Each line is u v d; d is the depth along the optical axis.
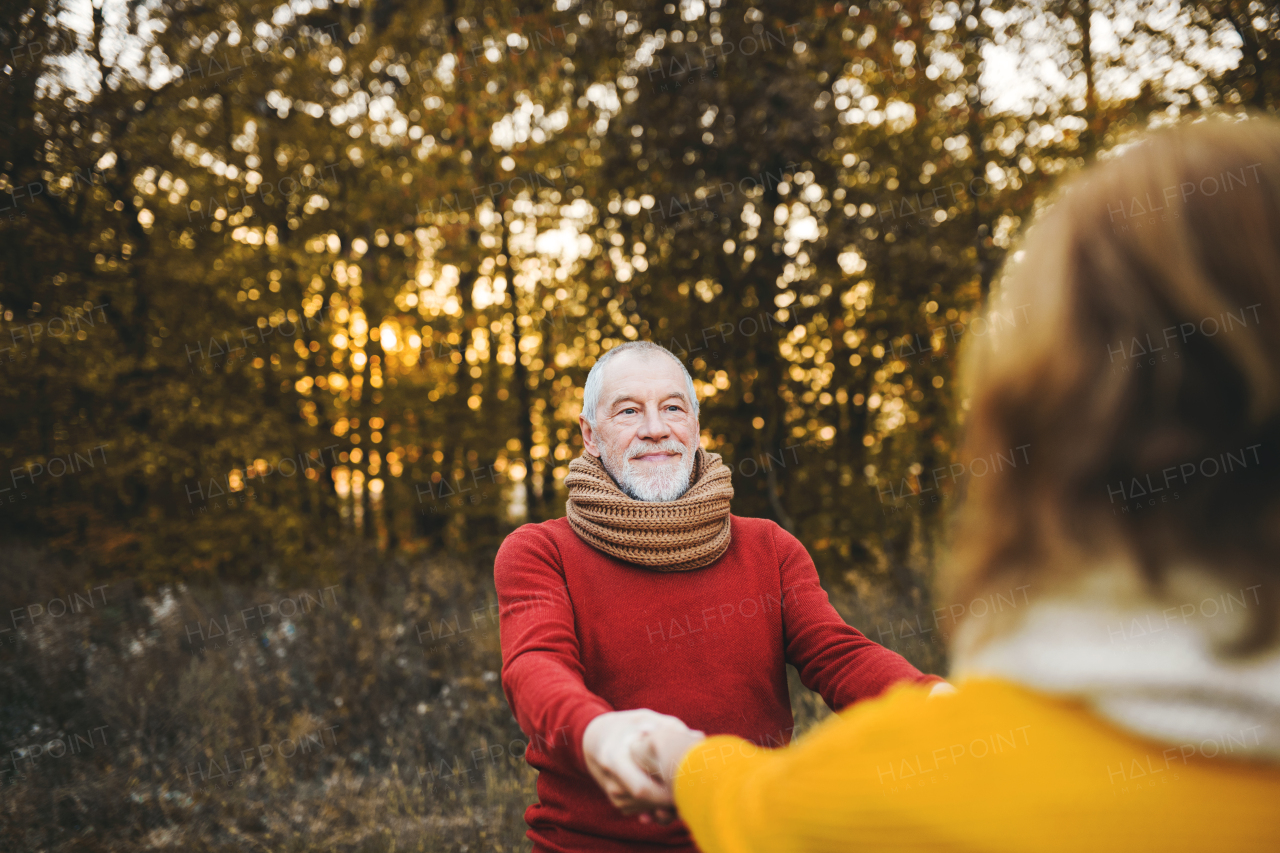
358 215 11.75
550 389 13.74
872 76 11.38
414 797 4.44
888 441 10.86
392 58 12.29
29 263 10.71
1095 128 9.88
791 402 11.00
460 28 12.59
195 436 10.59
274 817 4.25
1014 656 0.56
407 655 5.80
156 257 10.80
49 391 10.73
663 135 10.20
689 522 1.79
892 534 8.86
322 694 5.41
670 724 0.93
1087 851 0.50
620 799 0.99
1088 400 0.53
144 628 6.67
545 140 12.65
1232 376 0.50
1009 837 0.51
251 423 10.71
